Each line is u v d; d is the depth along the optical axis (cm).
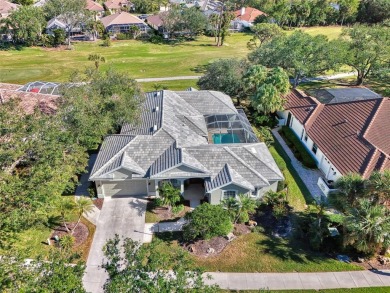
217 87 5181
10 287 1572
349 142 3572
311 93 5188
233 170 3173
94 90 3647
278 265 2555
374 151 3275
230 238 2786
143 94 4116
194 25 10075
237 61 5503
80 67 7269
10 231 2356
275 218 3036
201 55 8488
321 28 11712
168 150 3325
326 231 2772
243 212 2903
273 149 4225
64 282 1622
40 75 6719
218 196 3097
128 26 10106
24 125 2781
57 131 2892
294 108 4597
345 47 5853
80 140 3216
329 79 6662
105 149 3422
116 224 2936
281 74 4622
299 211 3150
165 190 3038
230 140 3791
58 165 2680
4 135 2680
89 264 2533
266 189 3253
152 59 8056
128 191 3269
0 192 2294
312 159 3947
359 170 3180
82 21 9212
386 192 2333
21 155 2608
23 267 1694
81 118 3155
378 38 5950
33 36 8438
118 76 3988
